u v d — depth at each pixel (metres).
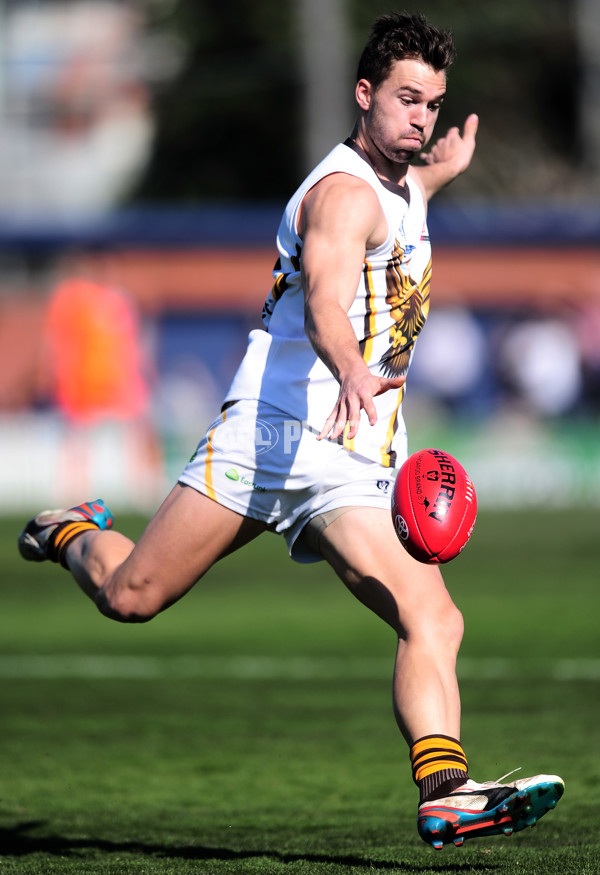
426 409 105.44
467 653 35.34
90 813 19.08
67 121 158.88
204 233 109.00
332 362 12.56
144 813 19.08
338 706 28.22
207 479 14.66
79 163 157.88
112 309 98.31
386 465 14.71
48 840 17.30
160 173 138.25
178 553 14.81
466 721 25.92
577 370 104.75
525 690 29.64
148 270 109.31
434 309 106.62
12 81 160.12
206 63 135.25
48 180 156.50
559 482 86.75
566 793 19.59
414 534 13.55
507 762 21.94
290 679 31.83
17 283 113.81
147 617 15.36
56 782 21.17
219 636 39.59
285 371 14.66
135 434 84.88
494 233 106.44
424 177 17.38
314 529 14.56
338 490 14.46
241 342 109.44
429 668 13.83
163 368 108.88
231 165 136.50
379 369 14.66
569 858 14.98
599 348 104.94
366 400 12.08
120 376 97.75
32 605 48.06
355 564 14.20
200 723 26.30
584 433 87.12
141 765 22.48
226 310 109.38
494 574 54.38
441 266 106.75
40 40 161.62
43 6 162.12
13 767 22.28
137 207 137.00
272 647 37.31
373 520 14.30
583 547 64.00
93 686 30.95
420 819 13.34
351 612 45.12
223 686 30.86
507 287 106.75
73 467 84.81
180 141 137.00
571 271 106.62
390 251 14.20
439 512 13.49
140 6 154.75
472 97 134.62
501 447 86.44
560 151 139.50
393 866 14.91
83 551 16.11
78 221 109.06
